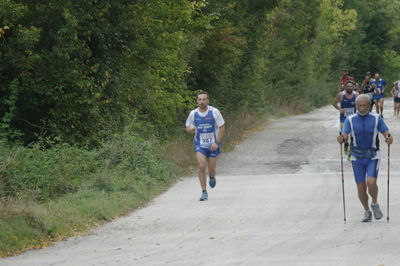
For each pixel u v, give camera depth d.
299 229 17.48
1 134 26.67
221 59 46.72
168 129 38.59
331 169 31.06
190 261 14.25
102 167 26.50
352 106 35.00
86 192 22.92
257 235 16.86
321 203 21.55
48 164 24.78
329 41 109.19
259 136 49.06
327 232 16.94
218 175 30.59
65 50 27.89
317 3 80.75
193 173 31.50
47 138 27.33
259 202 22.20
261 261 13.99
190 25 38.56
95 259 14.83
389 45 132.75
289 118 71.31
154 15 33.50
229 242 16.12
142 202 23.31
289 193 23.92
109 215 20.36
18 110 28.98
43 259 14.99
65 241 17.14
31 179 23.34
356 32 122.88
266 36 61.59
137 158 28.14
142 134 32.84
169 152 33.31
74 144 28.31
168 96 36.12
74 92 28.81
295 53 85.75
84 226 18.88
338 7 119.06
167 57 34.53
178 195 24.83
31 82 27.84
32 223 17.81
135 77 33.12
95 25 29.77
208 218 19.59
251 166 33.31
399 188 24.16
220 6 45.75
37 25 28.59
